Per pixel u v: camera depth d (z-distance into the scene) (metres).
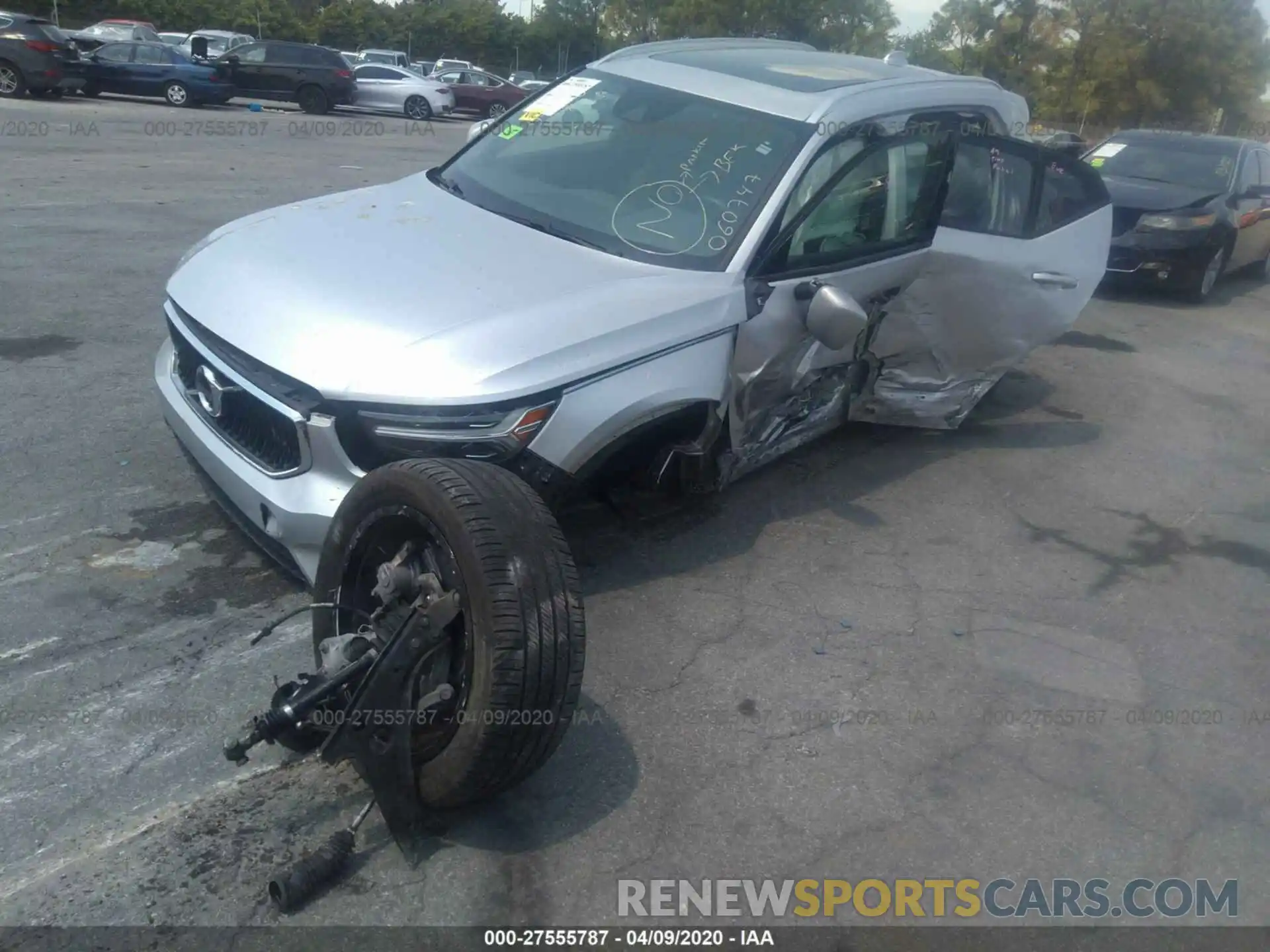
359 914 2.76
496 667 2.78
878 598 4.54
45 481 4.70
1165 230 10.70
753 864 3.07
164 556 4.22
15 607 3.81
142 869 2.81
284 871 2.84
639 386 3.87
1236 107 48.88
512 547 2.83
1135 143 12.21
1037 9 44.22
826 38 55.19
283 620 3.14
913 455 6.15
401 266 4.02
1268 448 6.84
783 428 5.04
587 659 3.90
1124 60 43.72
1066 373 8.08
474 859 2.97
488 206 4.73
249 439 3.75
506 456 3.52
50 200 10.73
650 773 3.38
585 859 3.02
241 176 13.64
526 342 3.62
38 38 22.20
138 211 10.58
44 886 2.73
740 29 54.69
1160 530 5.50
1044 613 4.59
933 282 5.37
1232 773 3.67
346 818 3.05
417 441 3.42
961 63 45.31
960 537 5.19
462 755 2.84
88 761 3.15
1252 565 5.20
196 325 3.95
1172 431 6.99
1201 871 3.22
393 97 31.12
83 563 4.12
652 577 4.49
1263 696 4.14
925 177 5.25
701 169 4.68
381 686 2.82
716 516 5.09
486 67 69.06
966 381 6.01
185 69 25.16
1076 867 3.19
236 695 3.49
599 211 4.62
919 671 4.06
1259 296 12.17
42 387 5.72
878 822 3.28
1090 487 5.94
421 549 3.04
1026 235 5.82
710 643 4.08
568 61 69.69
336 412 3.45
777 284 4.47
